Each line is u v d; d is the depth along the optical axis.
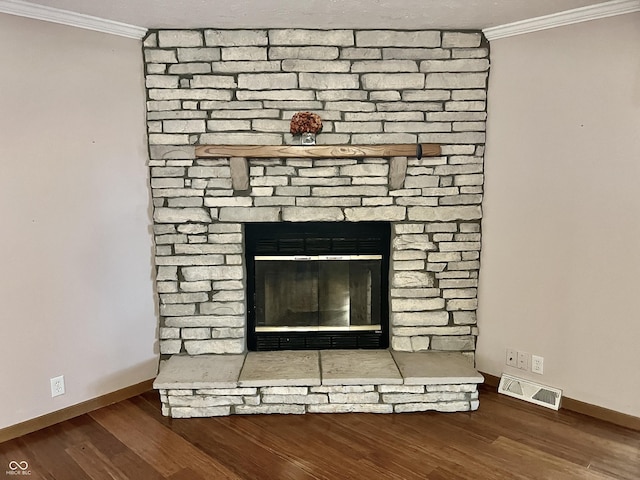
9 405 2.59
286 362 3.08
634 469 2.30
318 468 2.32
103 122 2.83
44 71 2.57
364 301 3.34
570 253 2.79
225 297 3.16
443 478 2.24
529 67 2.83
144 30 2.90
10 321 2.56
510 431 2.64
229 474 2.29
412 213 3.12
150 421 2.78
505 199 3.02
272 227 3.23
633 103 2.50
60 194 2.69
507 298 3.07
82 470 2.32
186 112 2.99
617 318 2.66
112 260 2.95
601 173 2.63
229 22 2.79
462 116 3.04
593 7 2.53
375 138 3.05
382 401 2.85
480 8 2.56
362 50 2.97
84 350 2.87
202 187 3.07
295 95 2.99
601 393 2.75
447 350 3.25
